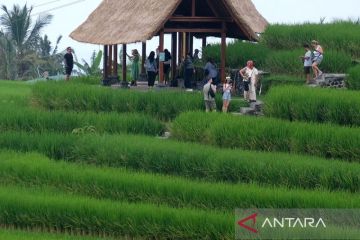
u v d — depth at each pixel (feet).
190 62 342.44
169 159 249.55
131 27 350.23
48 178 239.71
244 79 308.81
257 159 239.91
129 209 207.31
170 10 332.19
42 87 334.65
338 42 362.12
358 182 228.43
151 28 332.39
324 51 348.38
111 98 323.16
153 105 316.81
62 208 211.61
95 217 208.33
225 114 281.95
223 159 241.35
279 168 235.20
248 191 215.72
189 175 246.06
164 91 325.42
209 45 384.06
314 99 282.77
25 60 536.01
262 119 273.54
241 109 302.25
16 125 301.02
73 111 318.65
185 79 343.05
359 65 323.78
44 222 212.43
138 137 273.54
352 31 363.76
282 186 229.86
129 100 320.50
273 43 380.78
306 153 258.78
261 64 367.66
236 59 367.66
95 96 324.80
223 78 342.85
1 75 525.75
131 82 370.12
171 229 201.77
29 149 275.39
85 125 297.74
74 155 267.80
